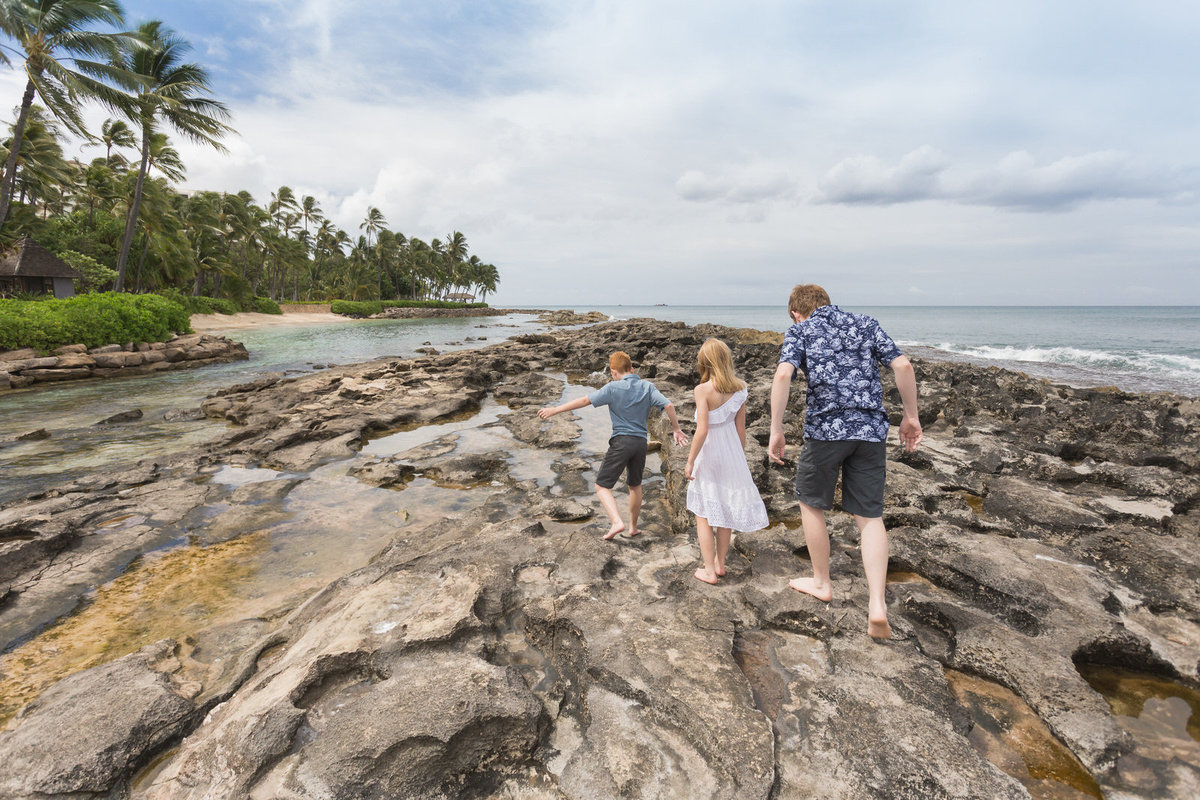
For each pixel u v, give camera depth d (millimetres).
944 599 3504
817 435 3174
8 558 4660
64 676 3277
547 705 2701
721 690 2594
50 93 22859
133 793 2371
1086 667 3086
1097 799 2186
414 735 2246
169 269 45125
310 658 2850
